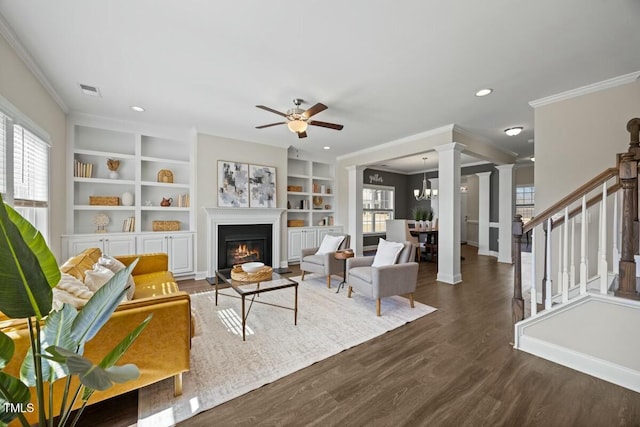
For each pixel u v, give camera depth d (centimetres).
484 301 344
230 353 214
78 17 191
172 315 157
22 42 218
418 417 149
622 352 179
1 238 79
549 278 216
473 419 147
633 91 273
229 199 475
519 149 562
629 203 187
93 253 282
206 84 290
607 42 218
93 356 136
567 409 155
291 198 638
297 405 159
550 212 217
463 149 445
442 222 441
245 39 215
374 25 199
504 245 600
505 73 268
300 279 455
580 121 304
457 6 181
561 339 203
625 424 143
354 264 361
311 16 190
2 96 195
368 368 196
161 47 226
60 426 99
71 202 372
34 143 268
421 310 311
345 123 412
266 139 509
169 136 449
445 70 262
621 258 189
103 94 316
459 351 219
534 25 199
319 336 245
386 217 862
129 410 154
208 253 456
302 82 285
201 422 146
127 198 422
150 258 324
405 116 382
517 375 187
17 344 120
